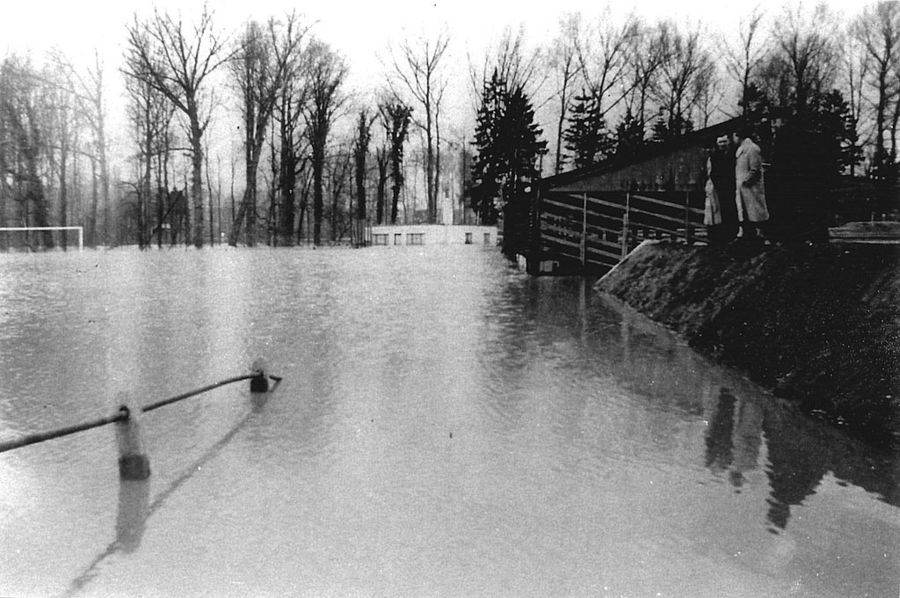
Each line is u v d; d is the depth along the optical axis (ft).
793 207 36.27
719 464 16.74
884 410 18.21
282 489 15.24
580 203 75.56
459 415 20.86
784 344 24.94
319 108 161.27
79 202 175.22
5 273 69.72
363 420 20.38
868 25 117.39
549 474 16.11
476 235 152.15
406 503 14.49
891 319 21.40
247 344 32.01
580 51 175.22
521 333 34.88
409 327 36.65
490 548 12.59
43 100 142.00
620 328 36.29
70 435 18.93
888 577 11.41
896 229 52.95
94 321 38.40
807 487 15.30
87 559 12.27
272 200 165.27
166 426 19.85
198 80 129.39
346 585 11.34
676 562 12.10
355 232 166.91
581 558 12.24
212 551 12.51
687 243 48.85
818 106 107.55
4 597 11.02
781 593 11.05
